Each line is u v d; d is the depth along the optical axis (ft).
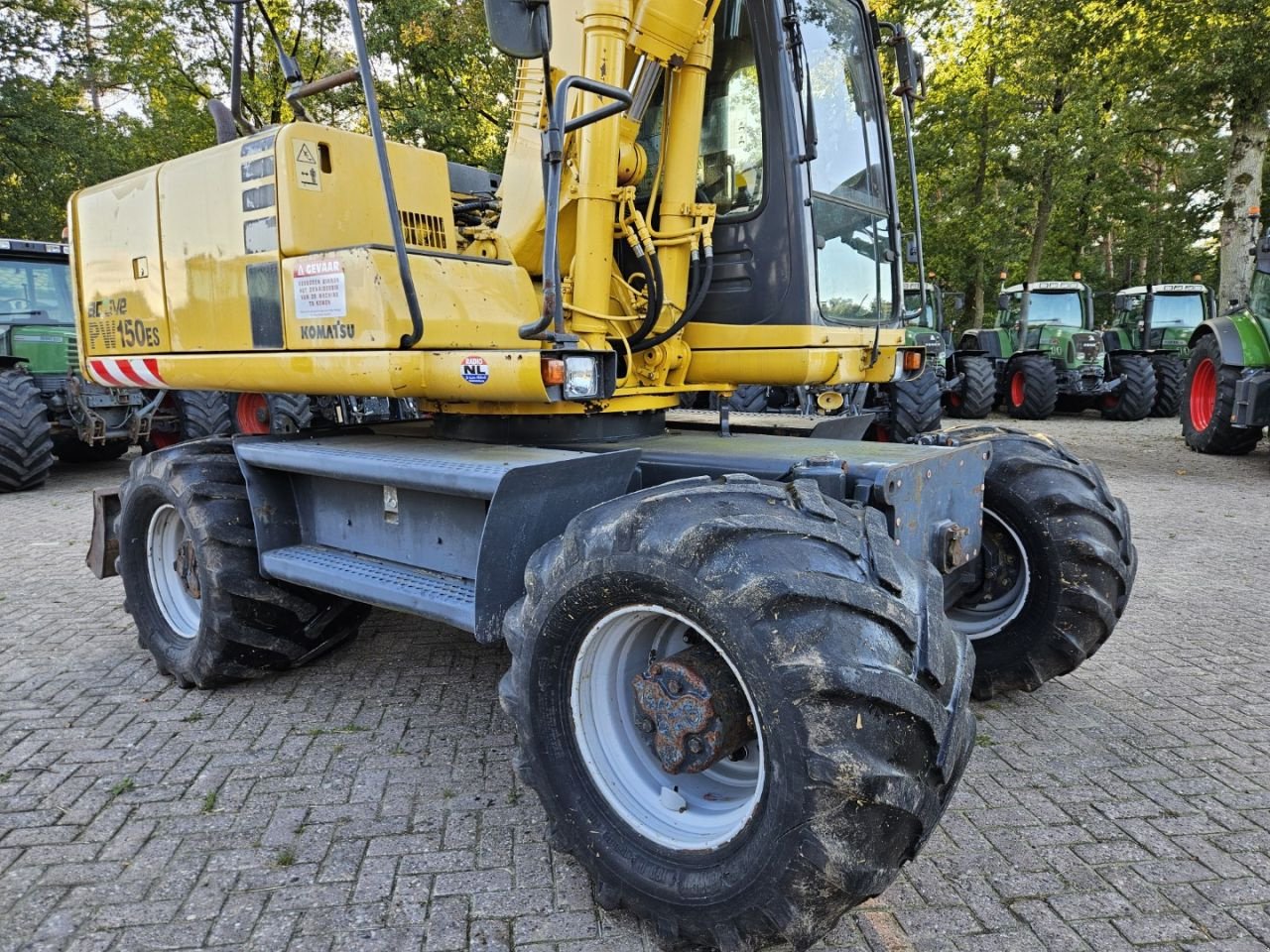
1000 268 65.72
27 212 61.52
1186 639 13.82
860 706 5.77
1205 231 92.53
